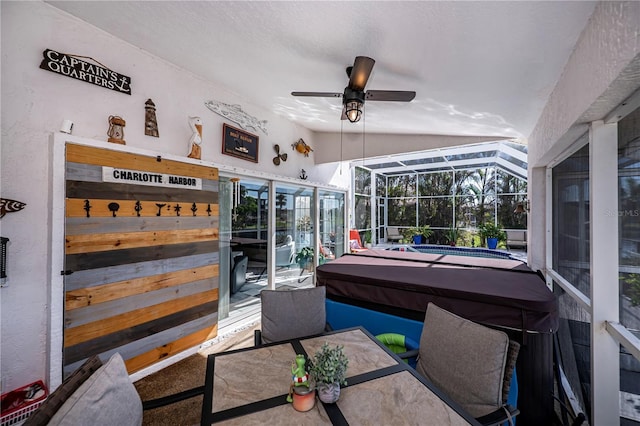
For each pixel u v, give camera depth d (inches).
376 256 140.9
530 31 57.2
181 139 104.3
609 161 63.5
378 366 52.7
